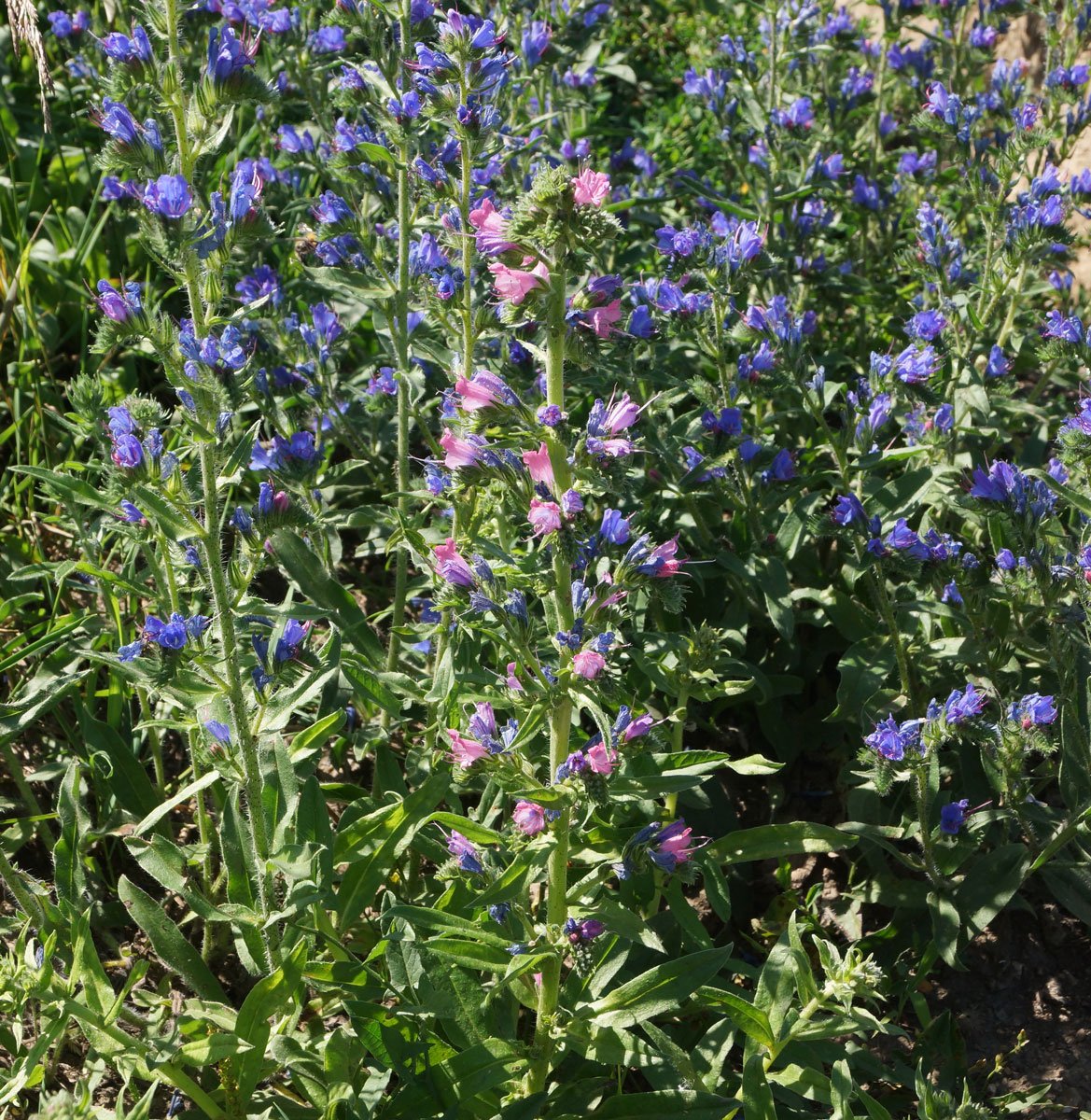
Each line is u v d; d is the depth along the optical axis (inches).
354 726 52.2
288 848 42.3
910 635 53.6
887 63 74.0
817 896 50.6
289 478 48.8
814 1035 42.7
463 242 48.6
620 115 93.3
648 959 47.5
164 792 50.8
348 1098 41.5
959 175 71.8
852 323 70.2
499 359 54.5
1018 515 47.8
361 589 59.1
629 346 51.1
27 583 54.6
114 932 49.3
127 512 44.9
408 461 54.1
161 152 40.5
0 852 44.4
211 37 39.8
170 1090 45.3
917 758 45.8
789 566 56.3
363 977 42.8
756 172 66.1
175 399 64.1
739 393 54.1
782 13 67.4
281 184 63.3
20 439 56.8
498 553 40.8
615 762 39.8
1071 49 67.5
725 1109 41.8
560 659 41.0
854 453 56.9
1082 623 50.4
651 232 70.1
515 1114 42.1
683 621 54.4
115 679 50.2
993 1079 47.5
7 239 65.8
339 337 55.4
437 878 44.9
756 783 54.9
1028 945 50.5
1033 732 46.6
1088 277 74.9
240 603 42.0
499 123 49.4
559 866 41.4
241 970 48.7
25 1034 45.8
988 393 57.7
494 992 41.8
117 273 66.1
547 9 67.0
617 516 40.2
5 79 74.7
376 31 52.2
